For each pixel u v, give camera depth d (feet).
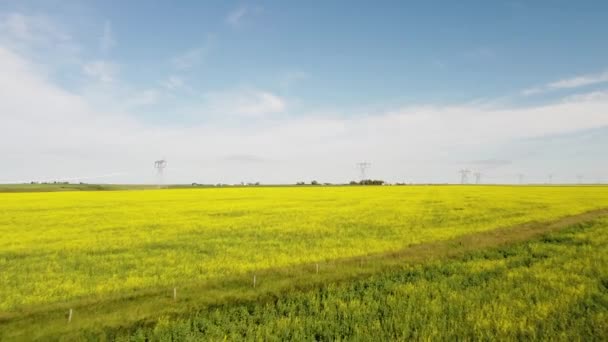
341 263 54.13
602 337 29.09
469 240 70.64
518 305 35.91
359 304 37.58
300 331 31.96
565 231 79.46
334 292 41.73
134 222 100.94
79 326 32.09
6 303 39.96
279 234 82.38
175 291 39.45
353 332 31.94
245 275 48.26
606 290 40.70
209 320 34.06
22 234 83.87
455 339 29.84
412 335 31.22
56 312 36.27
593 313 33.45
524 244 67.31
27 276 51.47
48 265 57.47
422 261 54.44
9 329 32.48
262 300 39.17
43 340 29.89
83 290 44.24
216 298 38.81
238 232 85.10
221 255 62.90
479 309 35.19
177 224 97.14
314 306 37.76
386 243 70.79
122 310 36.09
